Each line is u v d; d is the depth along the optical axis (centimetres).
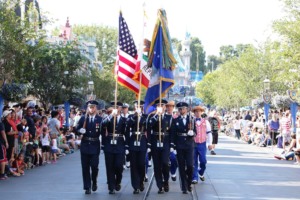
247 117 4581
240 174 1911
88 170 1442
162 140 1441
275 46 3081
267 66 5269
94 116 1441
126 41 1584
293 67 3028
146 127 1446
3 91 2323
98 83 5562
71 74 3684
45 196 1390
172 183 1655
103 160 2433
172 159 1670
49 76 3506
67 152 2733
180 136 1450
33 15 2680
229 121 5500
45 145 2222
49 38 5734
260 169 2091
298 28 2917
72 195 1407
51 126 2348
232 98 7100
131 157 1438
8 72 2273
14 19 2284
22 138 1942
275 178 1814
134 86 1603
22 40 2320
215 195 1429
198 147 1659
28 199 1348
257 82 5338
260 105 4619
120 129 1434
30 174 1866
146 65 1584
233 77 5897
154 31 1572
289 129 2873
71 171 1961
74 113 4009
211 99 9912
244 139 4219
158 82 1576
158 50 1559
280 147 3228
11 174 1806
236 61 5578
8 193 1439
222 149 3250
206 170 2027
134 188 1433
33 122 2077
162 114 1459
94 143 1434
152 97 1584
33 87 3503
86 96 4203
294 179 1795
